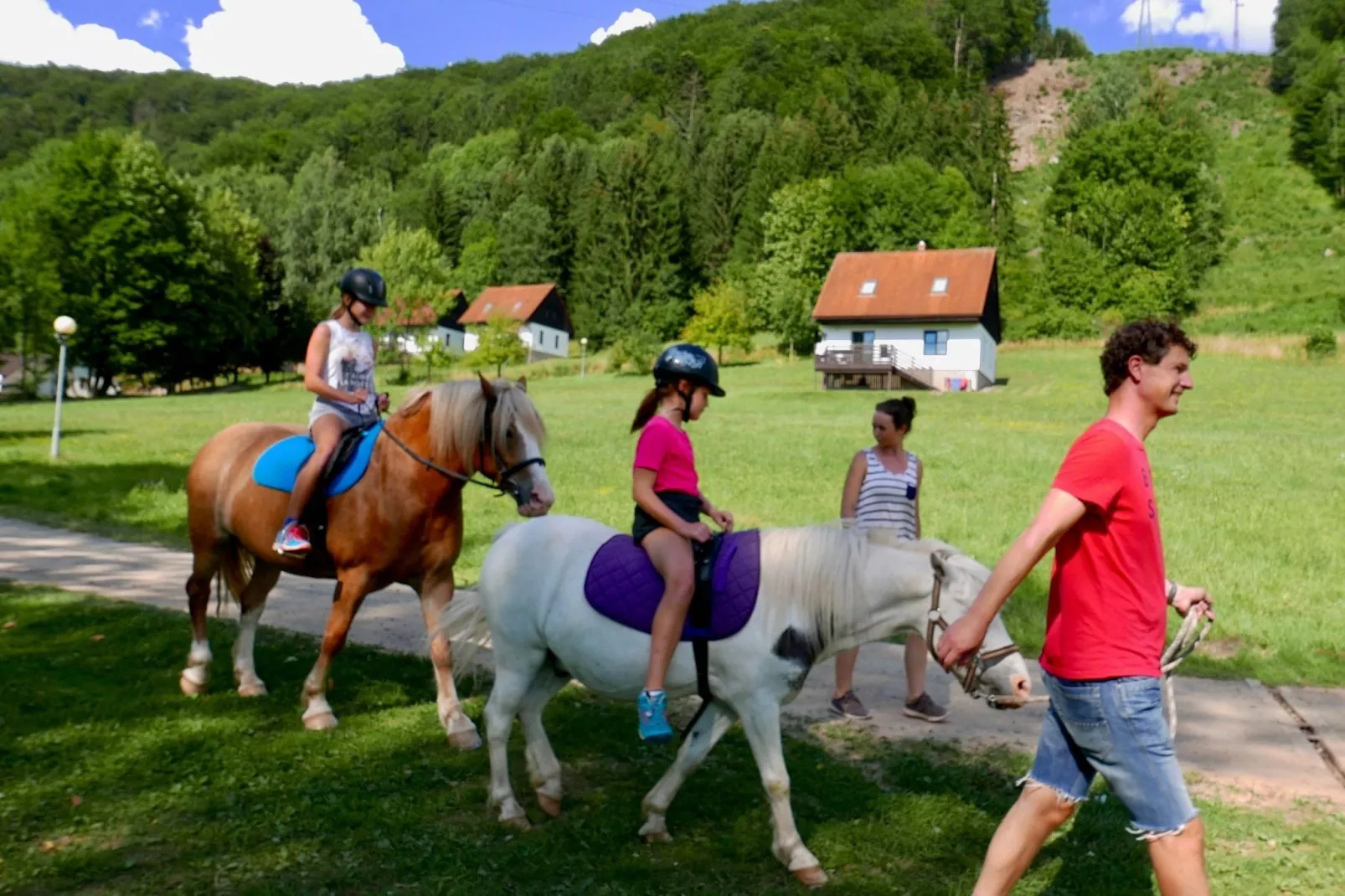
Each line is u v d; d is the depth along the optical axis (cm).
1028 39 15275
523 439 571
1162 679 366
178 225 5481
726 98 13588
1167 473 1834
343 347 630
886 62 14600
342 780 539
